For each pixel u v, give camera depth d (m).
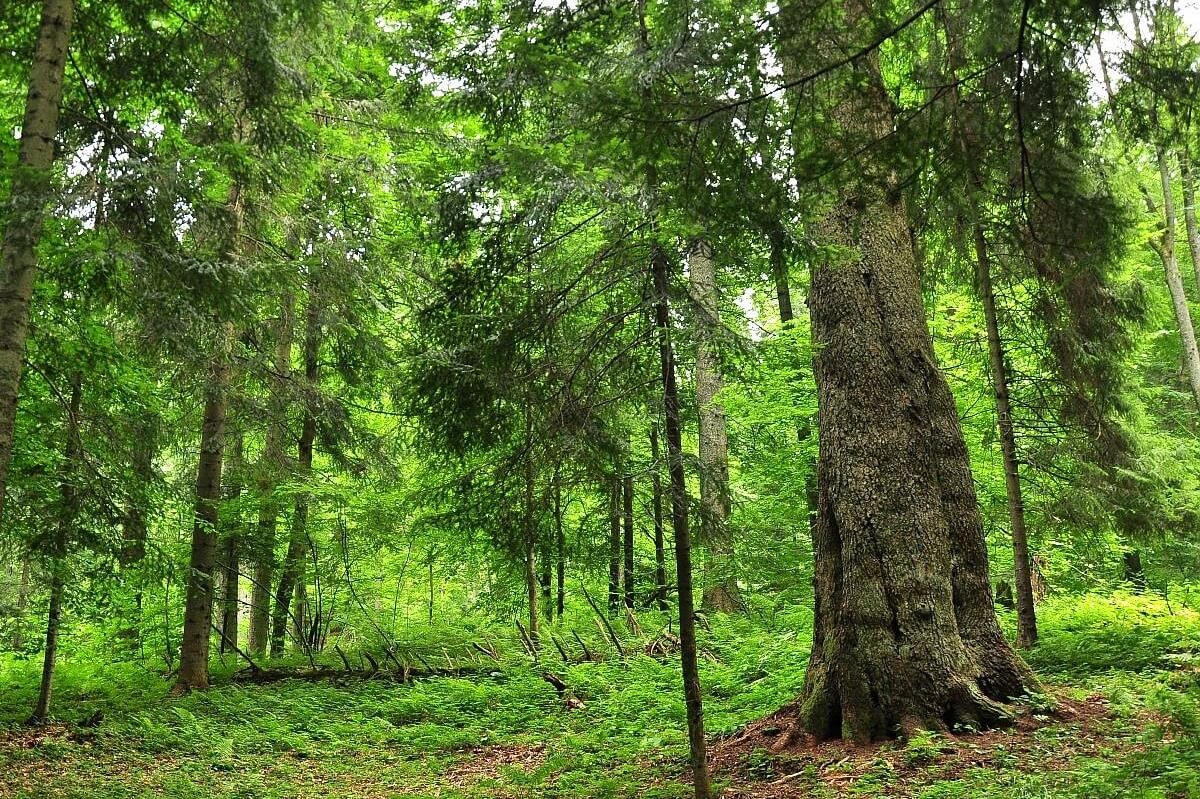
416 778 8.22
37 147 5.84
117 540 8.63
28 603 11.65
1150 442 12.16
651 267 6.43
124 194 6.47
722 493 6.44
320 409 13.17
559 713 10.34
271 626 18.33
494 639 14.78
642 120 4.50
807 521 14.52
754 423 14.61
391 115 12.43
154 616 14.54
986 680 6.92
